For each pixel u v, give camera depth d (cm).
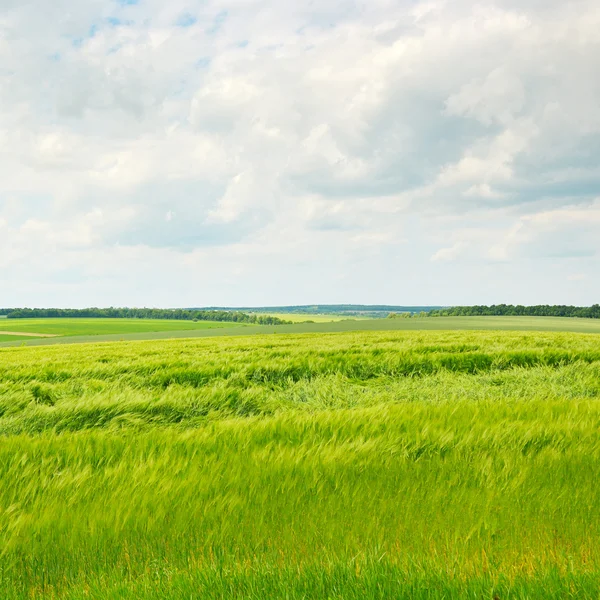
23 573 299
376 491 383
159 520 343
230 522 342
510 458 448
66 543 323
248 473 423
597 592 244
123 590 264
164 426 737
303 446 485
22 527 338
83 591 271
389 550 307
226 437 538
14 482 418
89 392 983
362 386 1146
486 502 363
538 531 326
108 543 323
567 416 623
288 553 306
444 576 261
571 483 401
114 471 429
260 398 898
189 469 430
